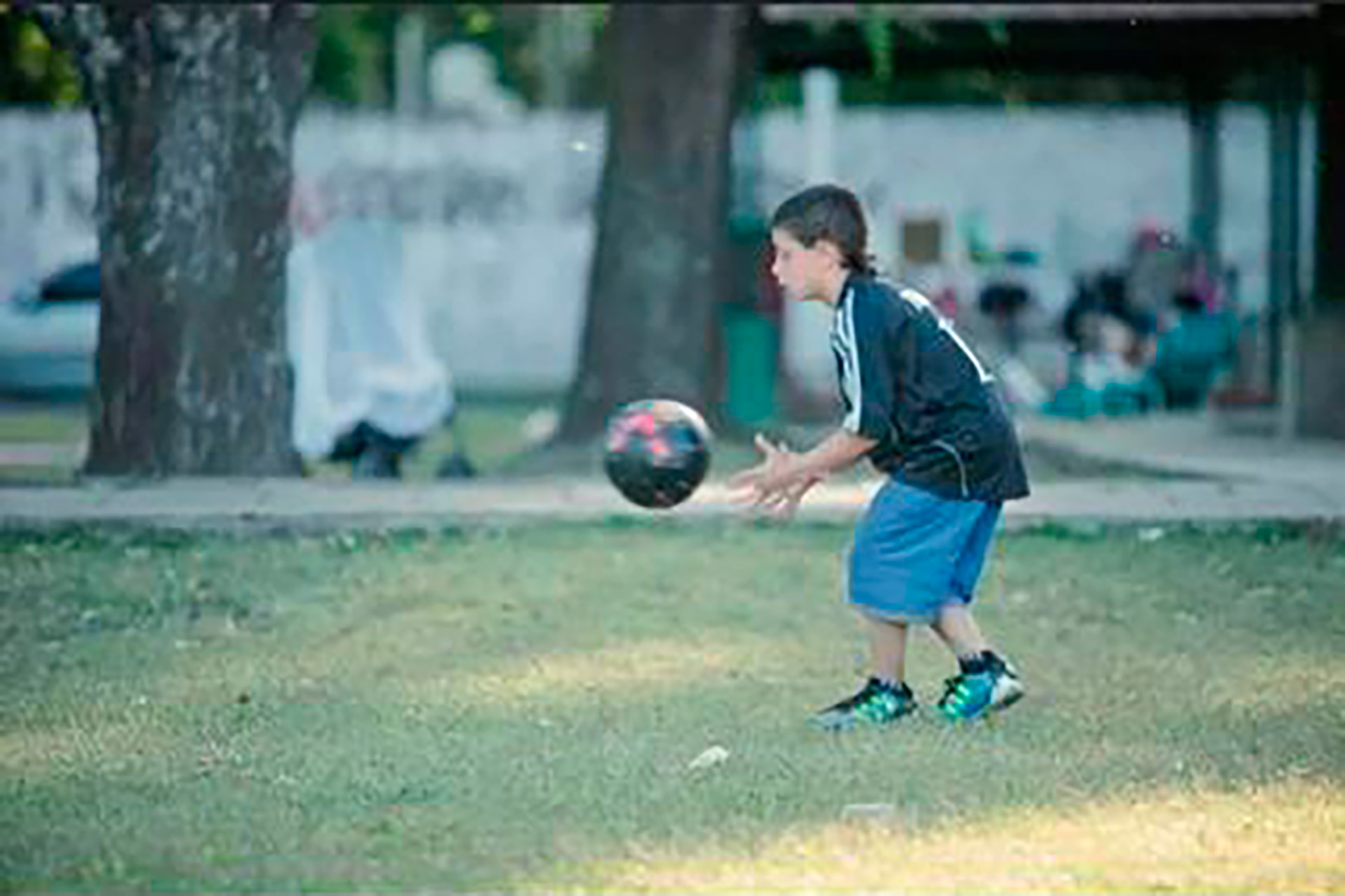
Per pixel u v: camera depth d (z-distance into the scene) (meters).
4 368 68.56
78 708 20.19
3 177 74.94
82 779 17.17
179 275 36.56
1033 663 22.36
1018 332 67.38
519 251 78.94
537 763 17.56
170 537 30.70
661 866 14.35
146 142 36.50
